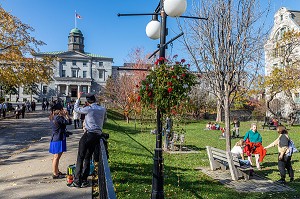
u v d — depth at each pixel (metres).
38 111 43.38
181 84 5.07
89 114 6.03
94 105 6.16
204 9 11.59
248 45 11.35
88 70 99.81
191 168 9.91
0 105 29.59
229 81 11.55
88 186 6.14
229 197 6.68
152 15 6.01
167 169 9.47
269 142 18.73
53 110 6.86
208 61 11.86
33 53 27.23
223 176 8.74
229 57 11.41
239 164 8.41
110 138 15.25
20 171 7.62
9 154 10.84
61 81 95.25
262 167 10.62
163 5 5.39
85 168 6.13
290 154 8.35
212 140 19.42
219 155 9.23
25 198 5.40
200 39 11.80
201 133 24.31
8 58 24.67
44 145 12.27
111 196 2.20
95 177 6.75
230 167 8.38
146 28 6.03
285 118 39.34
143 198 5.84
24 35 25.66
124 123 30.47
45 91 93.88
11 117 30.59
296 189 7.55
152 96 5.22
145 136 19.84
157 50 5.86
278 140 8.73
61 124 6.80
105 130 18.98
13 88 75.38
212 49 11.62
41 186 6.18
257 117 43.91
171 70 5.10
